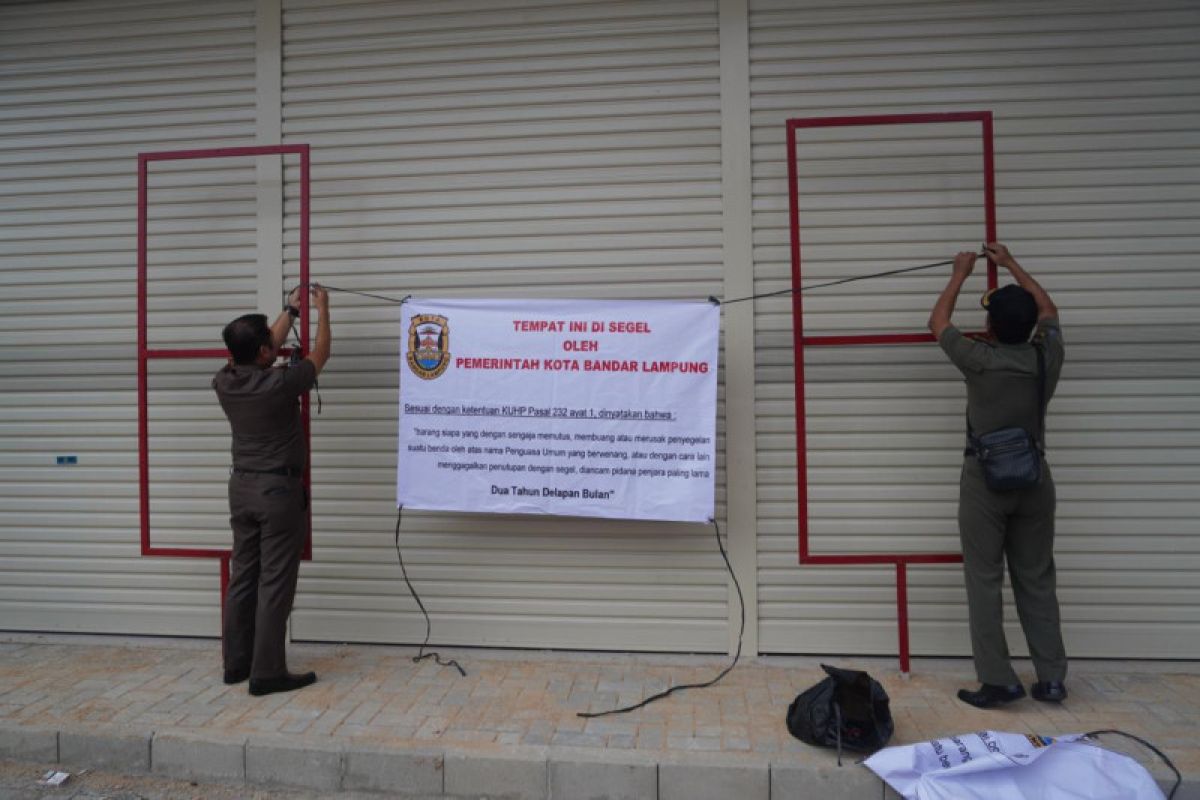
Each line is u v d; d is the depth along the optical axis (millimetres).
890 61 4316
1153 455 4191
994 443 3576
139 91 4805
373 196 4609
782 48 4371
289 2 4672
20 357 4883
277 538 3928
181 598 4777
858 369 4305
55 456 4867
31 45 4914
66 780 3443
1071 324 4227
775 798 3168
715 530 4348
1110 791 2961
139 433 4398
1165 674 4090
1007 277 4230
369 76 4625
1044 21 4246
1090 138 4227
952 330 3766
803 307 4324
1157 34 4203
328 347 4168
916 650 4281
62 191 4867
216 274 4711
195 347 4715
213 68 4746
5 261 4875
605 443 4168
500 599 4508
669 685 4008
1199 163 4180
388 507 4578
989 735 3191
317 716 3686
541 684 4035
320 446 4625
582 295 4473
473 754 3311
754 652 4344
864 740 3256
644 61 4449
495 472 4250
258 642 3891
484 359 4242
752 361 4340
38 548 4875
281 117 4680
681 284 4406
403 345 4305
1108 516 4207
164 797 3332
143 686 4062
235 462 4000
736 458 4332
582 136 4492
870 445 4301
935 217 4266
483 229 4543
